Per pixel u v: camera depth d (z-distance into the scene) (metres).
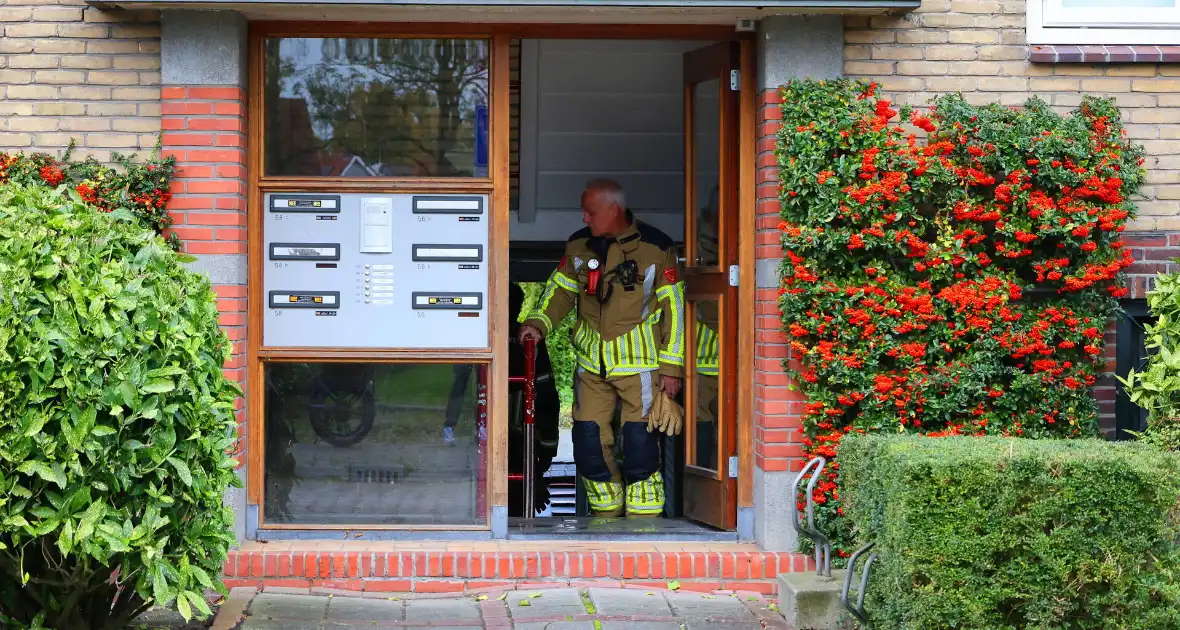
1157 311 5.79
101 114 6.44
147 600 5.18
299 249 6.65
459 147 6.70
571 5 6.17
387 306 6.69
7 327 4.30
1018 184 6.23
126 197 6.30
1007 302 6.36
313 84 6.65
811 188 6.25
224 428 5.14
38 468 4.30
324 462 6.73
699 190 7.17
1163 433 5.40
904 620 4.77
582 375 7.54
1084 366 6.36
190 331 4.78
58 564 4.78
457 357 6.71
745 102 6.72
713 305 7.02
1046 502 4.59
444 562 6.34
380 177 6.68
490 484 6.75
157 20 6.45
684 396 7.34
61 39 6.45
